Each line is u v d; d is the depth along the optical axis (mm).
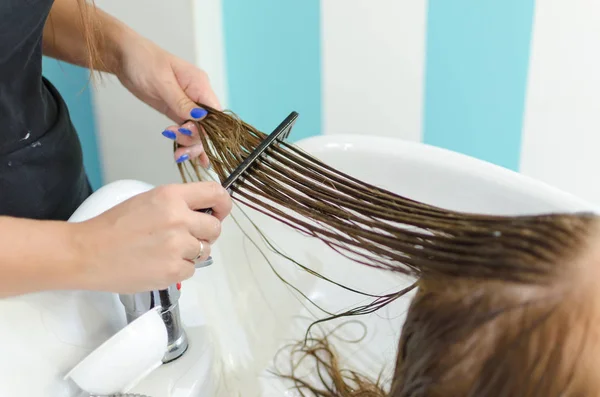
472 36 912
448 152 705
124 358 474
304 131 1022
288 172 540
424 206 484
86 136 949
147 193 477
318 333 695
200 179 707
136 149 955
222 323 641
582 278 372
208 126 648
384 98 982
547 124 950
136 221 456
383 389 635
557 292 374
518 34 897
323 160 729
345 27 939
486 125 973
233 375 626
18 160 618
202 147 690
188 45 869
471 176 682
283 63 974
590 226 397
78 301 508
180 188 478
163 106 744
